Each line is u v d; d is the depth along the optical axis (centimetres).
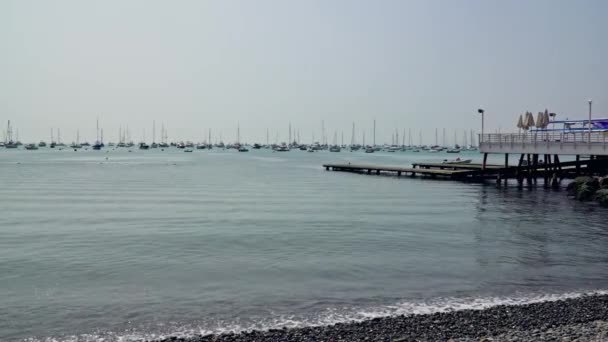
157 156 15425
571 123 4988
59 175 6688
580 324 1153
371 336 1089
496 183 5344
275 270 1669
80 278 1571
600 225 2569
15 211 3088
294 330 1129
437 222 2664
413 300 1361
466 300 1359
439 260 1805
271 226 2528
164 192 4381
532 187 4853
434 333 1104
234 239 2181
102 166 9206
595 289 1455
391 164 10594
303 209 3203
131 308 1299
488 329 1125
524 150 4647
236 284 1512
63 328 1163
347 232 2356
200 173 7344
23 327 1168
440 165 7294
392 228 2470
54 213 3002
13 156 14300
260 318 1228
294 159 13775
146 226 2525
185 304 1331
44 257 1838
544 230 2422
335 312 1268
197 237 2228
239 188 4838
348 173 7400
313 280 1553
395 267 1703
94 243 2092
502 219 2772
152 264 1745
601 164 4831
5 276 1585
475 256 1867
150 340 1088
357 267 1705
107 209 3192
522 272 1642
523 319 1190
